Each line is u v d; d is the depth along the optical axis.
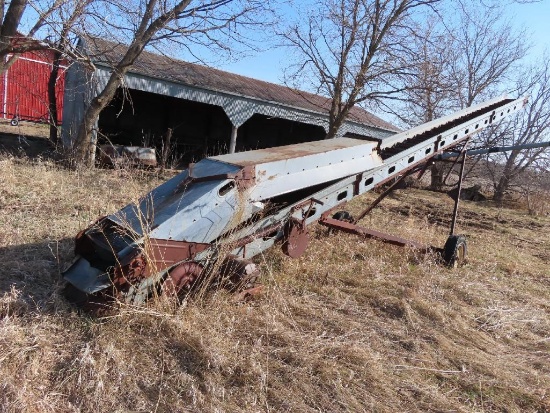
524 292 6.15
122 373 3.04
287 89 20.19
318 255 6.11
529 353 4.29
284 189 4.48
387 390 3.33
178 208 3.85
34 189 7.59
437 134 6.99
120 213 4.11
